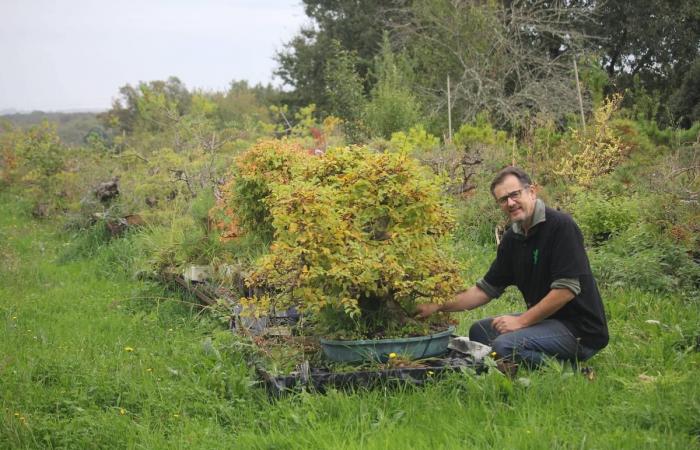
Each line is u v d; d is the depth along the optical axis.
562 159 11.61
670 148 14.71
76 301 9.08
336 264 5.41
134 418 5.16
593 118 15.68
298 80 39.50
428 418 4.71
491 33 25.83
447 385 5.22
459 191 11.56
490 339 6.09
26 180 19.75
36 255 12.51
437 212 5.86
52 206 16.50
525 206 5.61
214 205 9.83
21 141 22.77
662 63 30.25
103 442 4.75
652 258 8.12
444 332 5.65
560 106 22.69
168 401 5.30
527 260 5.72
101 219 12.52
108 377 5.75
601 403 4.93
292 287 5.58
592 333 5.60
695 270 8.03
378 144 14.62
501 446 4.22
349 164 6.16
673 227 8.69
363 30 36.28
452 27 25.86
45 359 6.12
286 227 5.57
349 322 5.61
